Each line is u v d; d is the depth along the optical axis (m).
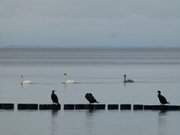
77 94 68.88
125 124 44.53
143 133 40.69
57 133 40.38
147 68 154.00
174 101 61.59
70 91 73.50
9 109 53.12
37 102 59.09
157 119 47.19
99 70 139.88
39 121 45.78
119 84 88.12
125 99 63.53
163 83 90.38
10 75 114.38
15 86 83.00
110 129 42.00
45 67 158.00
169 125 44.16
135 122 45.53
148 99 63.75
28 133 40.41
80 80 97.12
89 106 53.19
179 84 87.88
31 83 88.75
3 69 144.88
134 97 66.06
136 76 111.56
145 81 95.25
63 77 106.12
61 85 85.25
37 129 41.94
